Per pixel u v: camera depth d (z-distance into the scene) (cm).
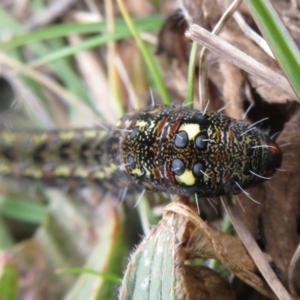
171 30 13
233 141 10
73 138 13
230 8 11
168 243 11
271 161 10
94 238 13
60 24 15
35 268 13
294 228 11
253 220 11
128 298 11
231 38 12
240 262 11
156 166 11
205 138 10
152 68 12
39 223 14
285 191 11
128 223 13
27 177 14
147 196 13
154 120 11
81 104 14
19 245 13
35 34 14
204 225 11
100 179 13
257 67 11
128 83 14
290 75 10
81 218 14
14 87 15
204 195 11
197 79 12
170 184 11
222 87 12
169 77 14
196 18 12
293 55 10
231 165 10
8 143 14
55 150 13
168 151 11
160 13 14
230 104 12
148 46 14
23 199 14
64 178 13
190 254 11
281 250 11
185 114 11
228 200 11
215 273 11
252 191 11
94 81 15
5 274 13
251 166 10
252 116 12
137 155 11
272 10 10
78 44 14
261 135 10
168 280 11
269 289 11
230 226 12
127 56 14
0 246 14
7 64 15
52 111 15
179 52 13
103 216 13
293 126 11
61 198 14
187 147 10
